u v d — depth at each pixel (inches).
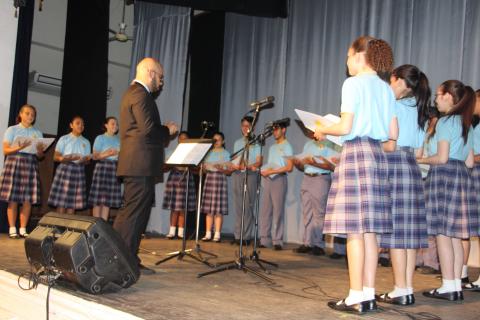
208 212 239.6
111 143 232.4
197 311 91.4
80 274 98.7
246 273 139.3
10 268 125.8
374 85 94.3
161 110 284.7
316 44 249.1
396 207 105.1
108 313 90.7
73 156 217.0
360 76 94.7
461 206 115.6
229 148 290.2
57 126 289.4
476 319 94.4
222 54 298.0
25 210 207.3
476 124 140.9
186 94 318.3
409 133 106.8
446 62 199.0
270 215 225.5
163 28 289.1
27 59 236.2
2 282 118.6
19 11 234.4
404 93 108.8
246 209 233.0
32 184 207.8
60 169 220.7
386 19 219.0
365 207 90.6
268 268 155.2
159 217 278.1
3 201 224.1
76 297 98.6
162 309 91.5
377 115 93.0
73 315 98.0
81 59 273.4
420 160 117.2
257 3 246.4
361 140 93.5
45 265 104.6
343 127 90.7
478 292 129.0
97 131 276.2
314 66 249.0
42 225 112.3
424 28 206.8
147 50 295.7
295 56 258.8
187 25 278.5
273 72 271.0
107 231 102.0
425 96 109.2
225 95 294.7
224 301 101.3
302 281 132.0
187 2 237.0
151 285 114.7
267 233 225.1
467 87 117.3
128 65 318.7
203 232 278.2
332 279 138.2
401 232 104.3
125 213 123.9
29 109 211.3
